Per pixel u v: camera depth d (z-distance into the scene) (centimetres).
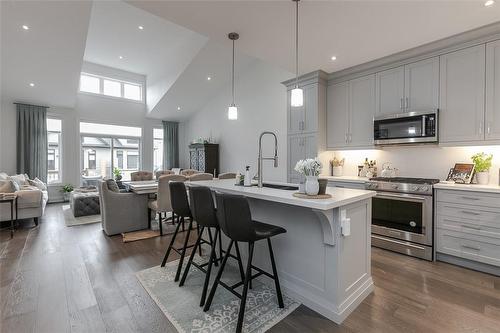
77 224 451
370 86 369
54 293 217
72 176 710
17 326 174
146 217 422
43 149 658
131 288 227
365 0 221
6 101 620
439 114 303
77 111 713
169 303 203
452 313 188
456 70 290
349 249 194
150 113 806
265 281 238
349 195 195
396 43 302
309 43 304
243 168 655
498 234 244
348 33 279
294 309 195
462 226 266
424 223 288
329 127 421
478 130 275
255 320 181
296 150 443
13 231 402
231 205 177
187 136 904
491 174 292
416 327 172
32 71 484
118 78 768
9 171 623
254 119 618
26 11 330
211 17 251
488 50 268
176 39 573
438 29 269
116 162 796
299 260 209
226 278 247
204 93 732
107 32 537
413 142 319
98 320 181
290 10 237
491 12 237
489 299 206
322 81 413
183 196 253
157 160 891
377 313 189
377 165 391
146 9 237
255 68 611
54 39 396
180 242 354
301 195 191
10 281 238
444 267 268
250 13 243
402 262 282
